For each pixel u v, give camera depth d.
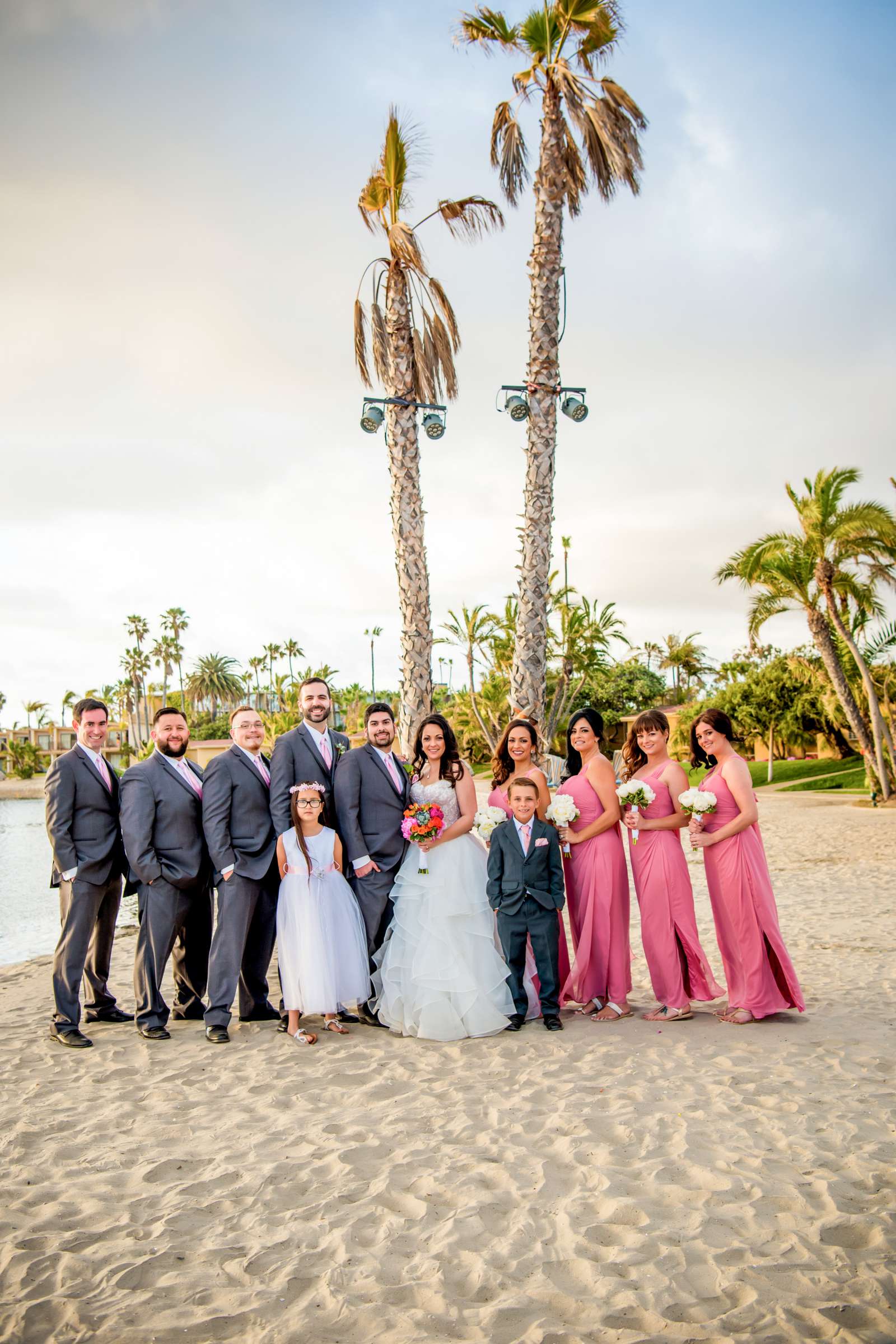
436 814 5.70
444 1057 5.25
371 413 10.46
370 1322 2.75
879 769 28.75
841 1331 2.63
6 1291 2.95
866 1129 3.99
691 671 90.44
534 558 10.11
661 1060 5.03
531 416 10.16
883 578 26.05
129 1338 2.69
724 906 5.76
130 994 7.74
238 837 5.91
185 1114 4.46
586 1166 3.73
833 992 6.59
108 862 5.98
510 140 10.93
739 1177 3.57
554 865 5.74
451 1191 3.55
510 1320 2.74
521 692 10.16
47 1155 4.01
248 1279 3.00
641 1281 2.91
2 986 8.76
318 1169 3.78
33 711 118.81
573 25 10.30
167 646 103.56
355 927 5.85
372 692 87.25
